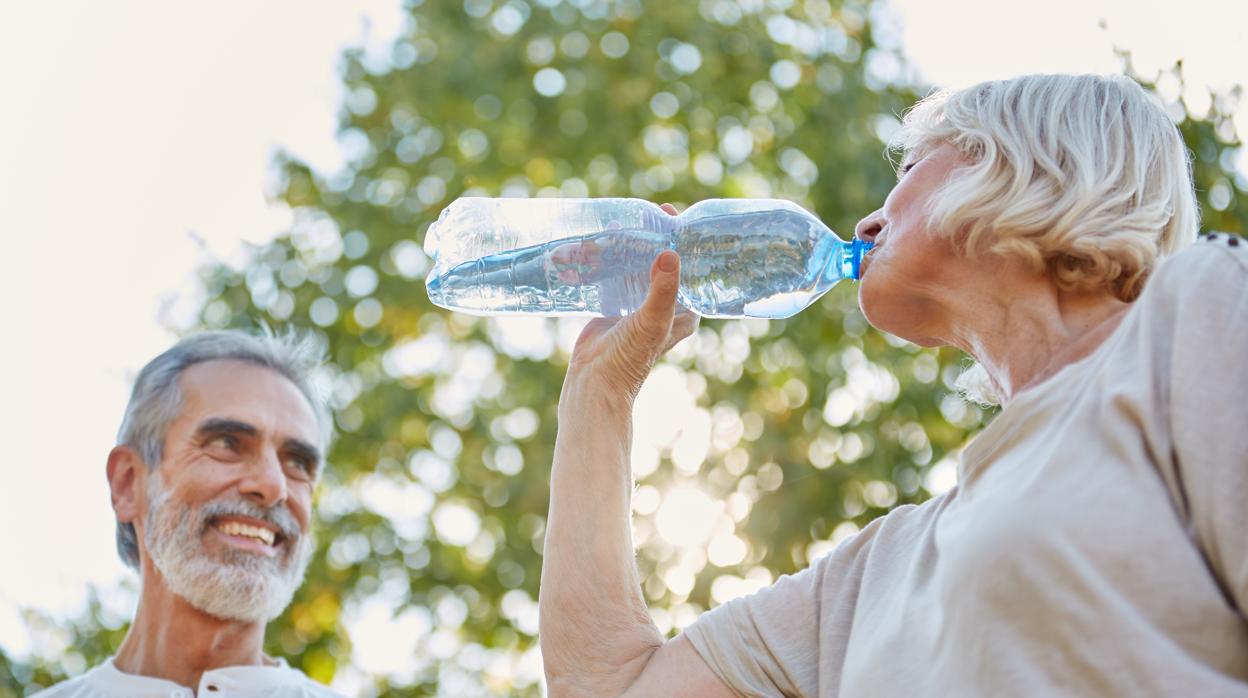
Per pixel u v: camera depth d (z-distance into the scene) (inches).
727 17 401.1
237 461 138.3
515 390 380.5
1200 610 60.6
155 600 136.4
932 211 77.7
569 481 87.2
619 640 83.9
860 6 396.8
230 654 135.6
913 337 81.5
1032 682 62.1
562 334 385.7
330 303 385.4
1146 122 76.6
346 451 373.4
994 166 76.3
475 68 399.9
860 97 382.6
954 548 67.6
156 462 138.1
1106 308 74.4
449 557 368.8
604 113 393.1
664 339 88.7
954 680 65.6
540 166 395.2
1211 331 63.6
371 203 394.3
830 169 374.0
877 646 72.3
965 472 71.8
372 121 403.2
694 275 99.9
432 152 399.5
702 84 390.9
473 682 363.3
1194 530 62.0
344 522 370.0
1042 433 68.8
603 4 407.2
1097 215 73.5
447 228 101.3
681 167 390.6
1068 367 70.0
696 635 83.0
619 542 85.7
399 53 410.9
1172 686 59.3
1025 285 75.4
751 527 351.9
